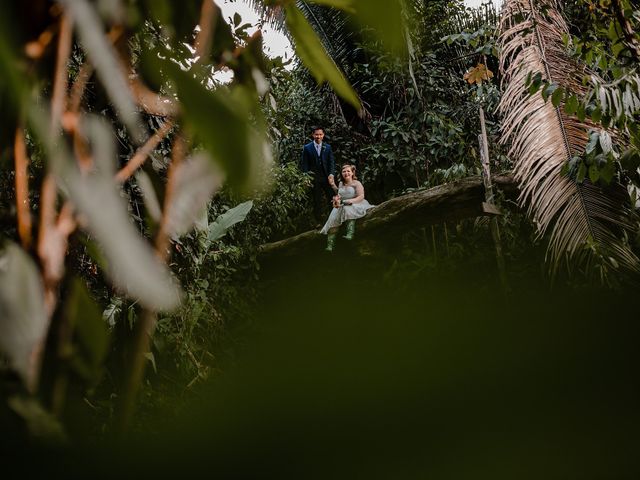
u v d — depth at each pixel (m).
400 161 8.28
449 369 6.48
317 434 5.35
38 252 0.27
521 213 6.18
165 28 0.39
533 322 6.32
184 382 3.68
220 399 4.55
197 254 3.14
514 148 3.72
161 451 3.56
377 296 7.32
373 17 0.33
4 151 0.28
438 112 7.73
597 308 5.97
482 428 5.14
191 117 0.27
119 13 0.27
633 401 5.22
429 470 4.53
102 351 0.31
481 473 4.42
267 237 7.29
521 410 5.44
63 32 0.26
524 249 6.56
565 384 5.75
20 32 0.26
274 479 4.66
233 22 1.36
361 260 7.12
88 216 0.24
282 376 6.47
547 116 3.54
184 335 3.38
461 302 6.92
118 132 1.16
